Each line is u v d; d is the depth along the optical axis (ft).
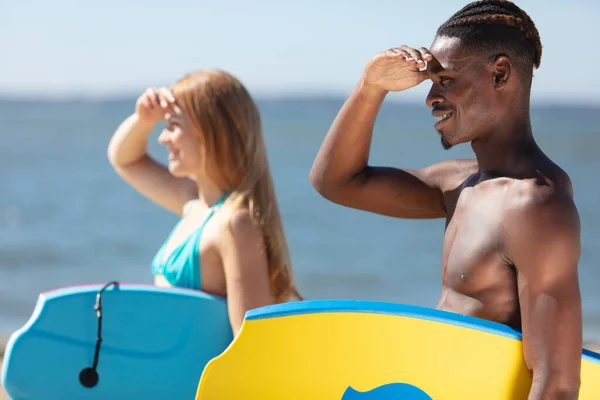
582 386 6.08
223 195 10.18
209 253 9.80
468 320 5.94
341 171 7.41
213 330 9.27
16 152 102.42
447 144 6.40
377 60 6.73
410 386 6.00
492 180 6.21
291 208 59.16
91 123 154.30
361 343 6.02
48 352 8.95
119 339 9.05
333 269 44.06
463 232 6.27
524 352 5.79
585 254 45.57
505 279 5.98
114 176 78.89
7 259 44.93
